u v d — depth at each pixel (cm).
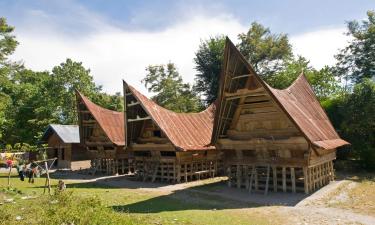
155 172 2555
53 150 4041
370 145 2867
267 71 5162
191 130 2650
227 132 2077
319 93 4288
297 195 1750
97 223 1018
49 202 1328
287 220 1238
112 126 3272
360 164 2786
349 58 4228
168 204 1579
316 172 1970
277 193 1823
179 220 1202
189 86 5712
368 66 4034
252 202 1605
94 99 5569
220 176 2742
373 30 3922
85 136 3391
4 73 4059
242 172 2067
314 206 1487
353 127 2788
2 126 4847
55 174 3253
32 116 5297
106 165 3256
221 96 1897
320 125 2172
